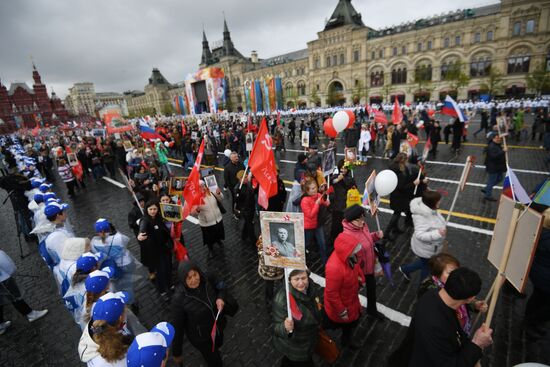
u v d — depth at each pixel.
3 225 10.02
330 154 5.96
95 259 3.46
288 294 2.55
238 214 6.48
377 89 53.56
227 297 3.09
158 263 4.99
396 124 13.54
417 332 2.10
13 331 4.73
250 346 3.96
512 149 13.81
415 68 48.81
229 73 81.44
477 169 11.04
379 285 4.94
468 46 43.69
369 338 3.90
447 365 1.94
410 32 47.75
